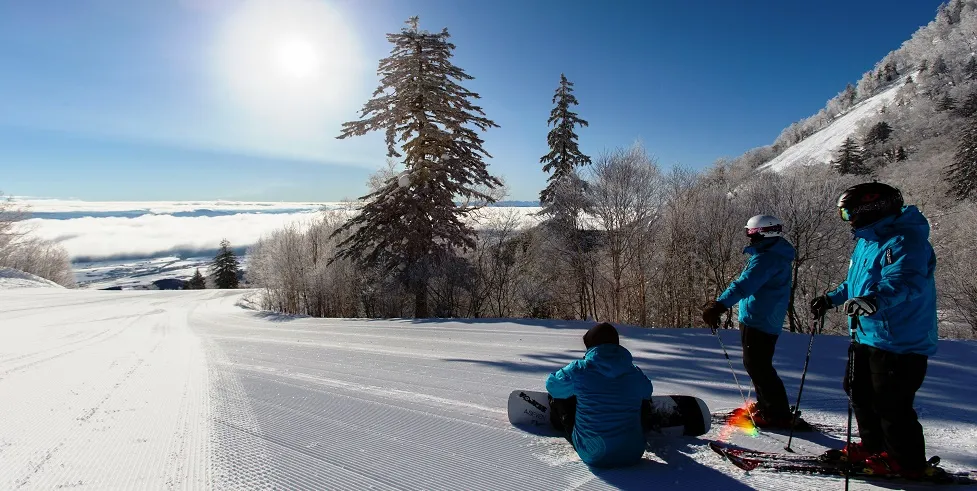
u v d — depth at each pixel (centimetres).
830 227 1892
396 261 1919
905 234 238
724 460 290
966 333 1988
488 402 438
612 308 2225
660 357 634
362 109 1906
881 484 251
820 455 286
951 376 479
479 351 754
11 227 3978
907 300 229
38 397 494
